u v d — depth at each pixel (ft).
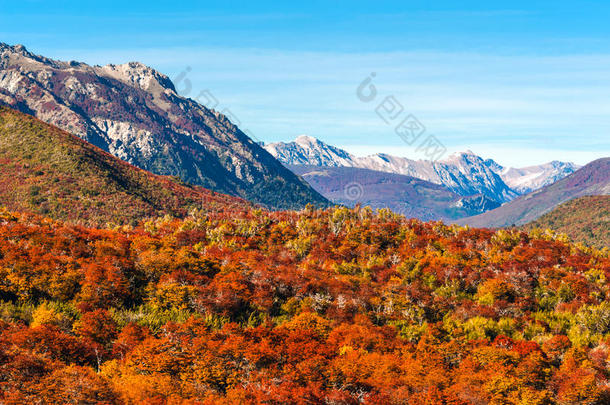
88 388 213.46
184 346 270.67
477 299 424.05
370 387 263.08
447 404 248.11
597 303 415.23
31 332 253.44
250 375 256.32
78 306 319.27
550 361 308.19
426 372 283.38
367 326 344.90
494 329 362.74
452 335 343.26
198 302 344.69
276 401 231.50
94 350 266.16
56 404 203.62
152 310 343.67
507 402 260.83
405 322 364.17
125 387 227.61
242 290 367.86
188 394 233.14
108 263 370.53
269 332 311.47
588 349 336.08
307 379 258.16
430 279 442.50
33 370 220.43
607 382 284.00
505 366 297.12
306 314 344.28
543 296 433.07
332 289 397.19
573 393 271.08
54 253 377.30
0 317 289.12
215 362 259.39
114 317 313.12
